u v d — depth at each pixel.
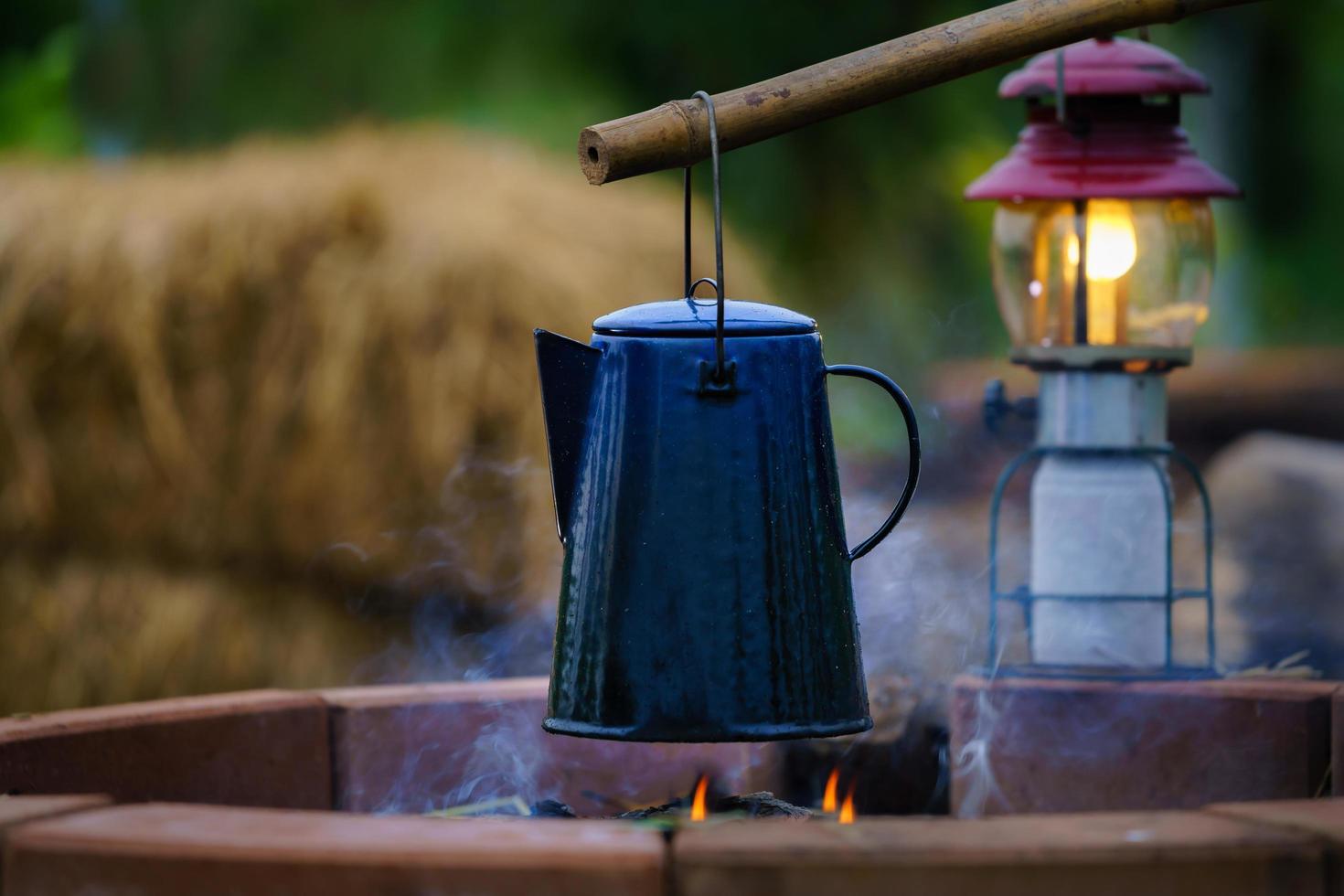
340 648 7.05
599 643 2.86
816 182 17.53
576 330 7.16
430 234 7.06
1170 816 2.46
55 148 14.80
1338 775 3.59
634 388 2.87
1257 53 30.28
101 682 6.94
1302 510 9.07
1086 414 4.34
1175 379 14.62
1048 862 2.21
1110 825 2.38
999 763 4.00
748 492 2.84
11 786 3.25
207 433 7.03
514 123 17.09
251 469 7.03
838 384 15.16
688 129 2.82
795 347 2.91
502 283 7.04
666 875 2.25
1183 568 9.02
